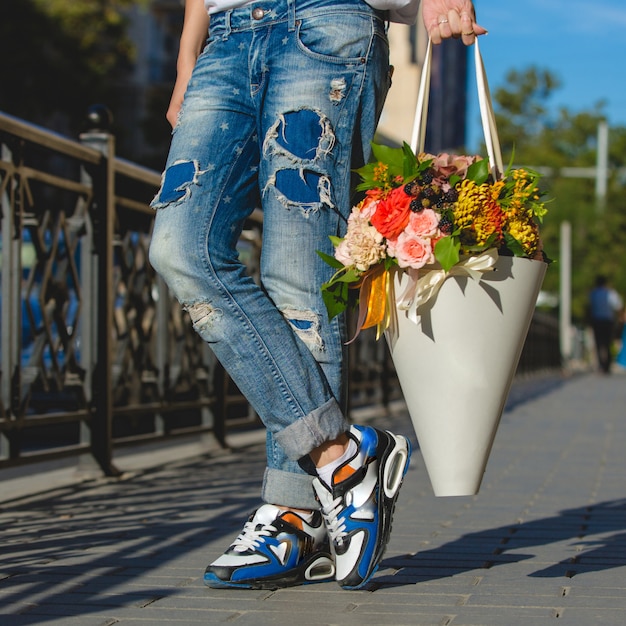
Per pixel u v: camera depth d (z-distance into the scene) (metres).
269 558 4.17
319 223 4.10
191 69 4.43
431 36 4.16
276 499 4.22
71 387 7.65
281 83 4.09
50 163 29.28
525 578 4.39
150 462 9.04
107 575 4.46
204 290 4.00
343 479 4.06
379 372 14.41
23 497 6.95
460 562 4.74
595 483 7.66
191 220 4.02
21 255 6.98
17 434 6.92
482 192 3.75
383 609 3.86
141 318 8.62
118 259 8.27
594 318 40.25
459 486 3.92
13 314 6.88
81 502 6.73
